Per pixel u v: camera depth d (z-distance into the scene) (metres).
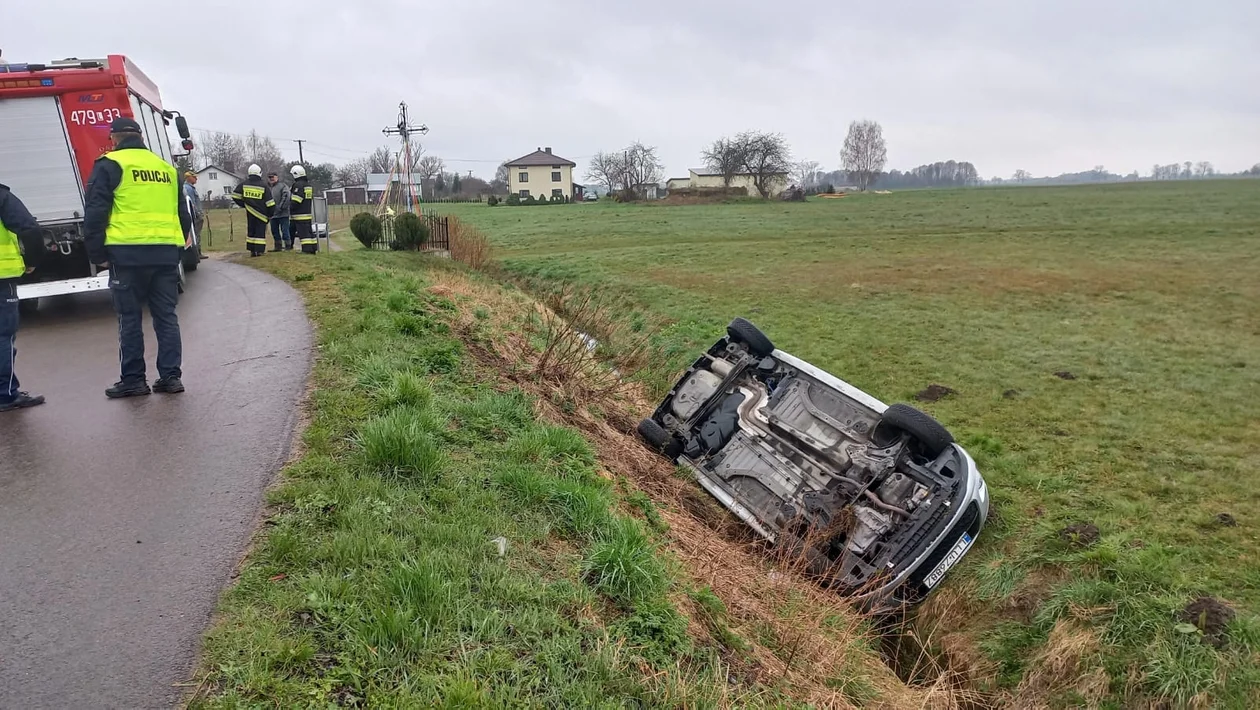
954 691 5.18
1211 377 11.04
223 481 4.33
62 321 9.47
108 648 2.91
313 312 8.88
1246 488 7.28
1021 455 8.31
